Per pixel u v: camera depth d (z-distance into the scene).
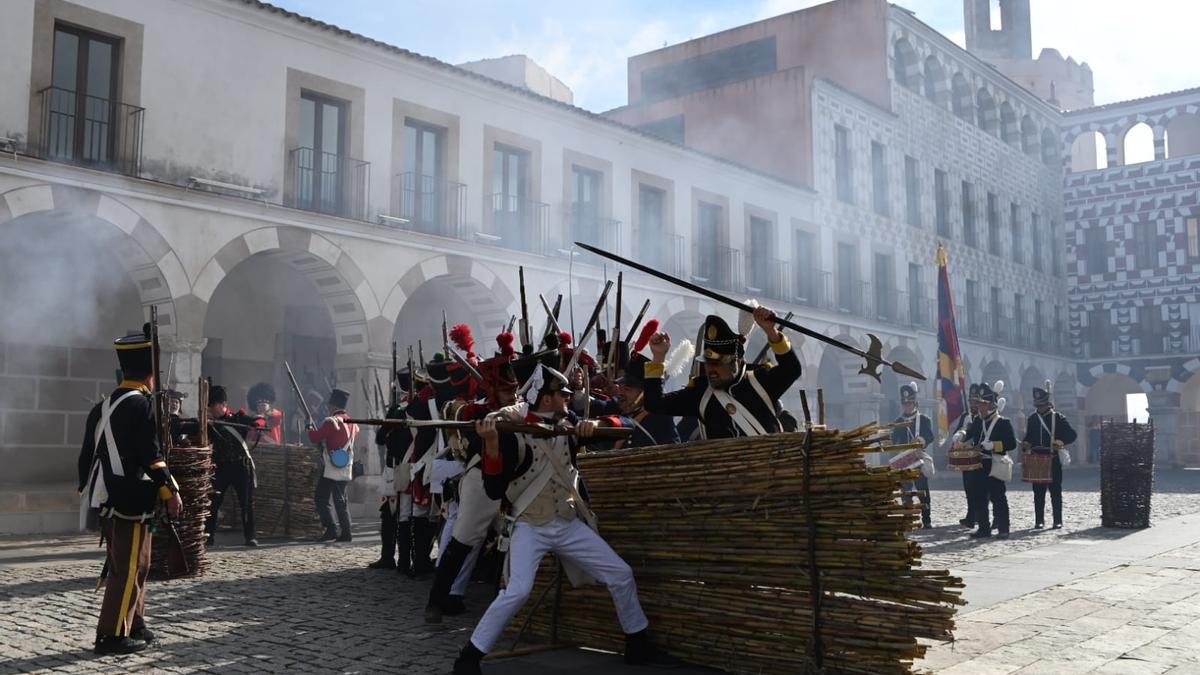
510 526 5.09
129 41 13.88
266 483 12.34
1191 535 11.88
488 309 18.73
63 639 5.98
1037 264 40.34
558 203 19.94
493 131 18.72
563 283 19.66
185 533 8.45
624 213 21.44
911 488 12.98
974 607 6.97
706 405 5.44
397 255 16.81
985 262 36.16
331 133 16.50
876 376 5.03
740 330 5.79
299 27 15.70
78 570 8.88
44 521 12.57
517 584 4.89
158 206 13.89
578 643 5.74
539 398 5.20
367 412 16.08
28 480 14.65
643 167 21.97
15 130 12.70
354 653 5.58
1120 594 7.51
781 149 28.31
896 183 31.42
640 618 5.25
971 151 36.03
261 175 15.24
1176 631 6.14
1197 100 39.84
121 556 5.67
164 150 14.15
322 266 15.98
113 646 5.58
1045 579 8.25
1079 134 42.62
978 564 9.28
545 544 5.04
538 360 5.67
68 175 12.91
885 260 30.67
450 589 6.48
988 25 56.94
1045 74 56.06
